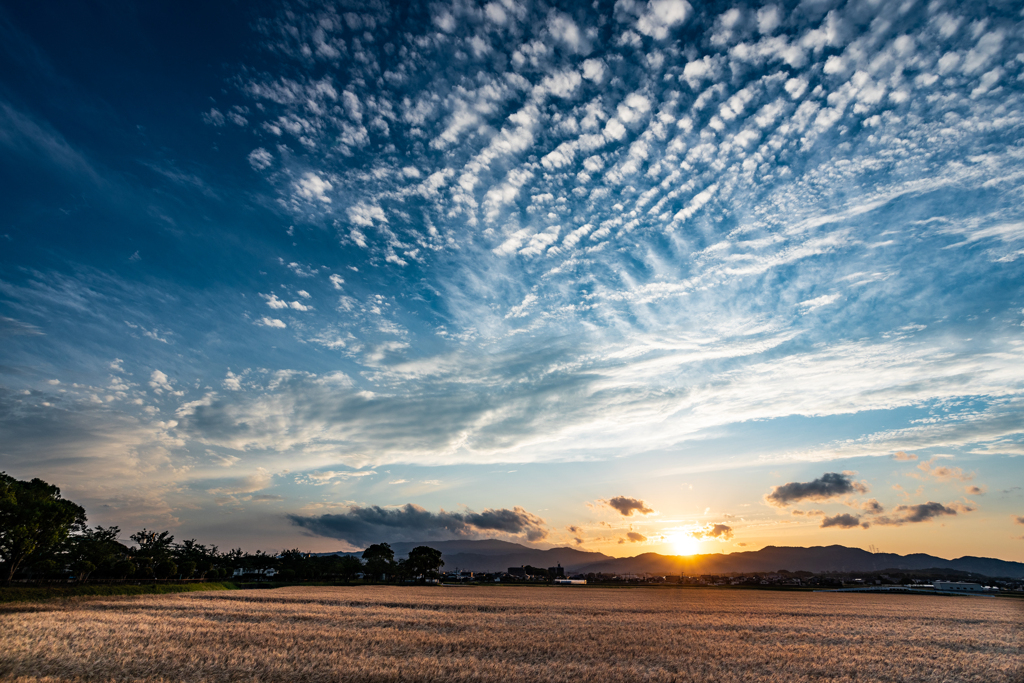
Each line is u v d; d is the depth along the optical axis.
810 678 26.88
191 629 38.94
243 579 151.00
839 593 151.62
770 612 72.19
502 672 26.05
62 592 66.12
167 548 150.25
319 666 26.42
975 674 28.97
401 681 23.70
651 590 159.25
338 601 74.44
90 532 102.38
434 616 55.03
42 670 23.88
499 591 126.50
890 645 39.75
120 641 31.97
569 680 24.91
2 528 58.72
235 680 23.08
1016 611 84.44
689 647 36.28
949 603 105.81
